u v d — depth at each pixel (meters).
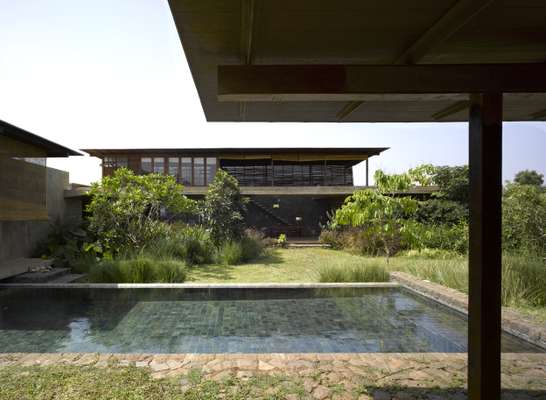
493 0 1.71
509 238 9.54
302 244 16.91
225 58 2.41
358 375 3.25
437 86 2.11
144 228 11.62
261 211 20.81
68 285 7.42
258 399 2.80
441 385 3.05
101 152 18.05
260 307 6.48
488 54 2.38
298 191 17.45
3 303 6.75
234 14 1.88
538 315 5.04
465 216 14.12
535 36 2.12
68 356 3.70
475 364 2.11
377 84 2.14
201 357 3.68
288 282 8.27
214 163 18.84
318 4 1.79
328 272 8.38
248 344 4.66
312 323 5.54
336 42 2.23
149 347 4.55
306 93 2.16
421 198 17.61
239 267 10.73
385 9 1.84
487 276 2.04
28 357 3.68
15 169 9.13
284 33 2.10
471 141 2.15
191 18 1.91
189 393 2.89
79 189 13.85
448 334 5.04
